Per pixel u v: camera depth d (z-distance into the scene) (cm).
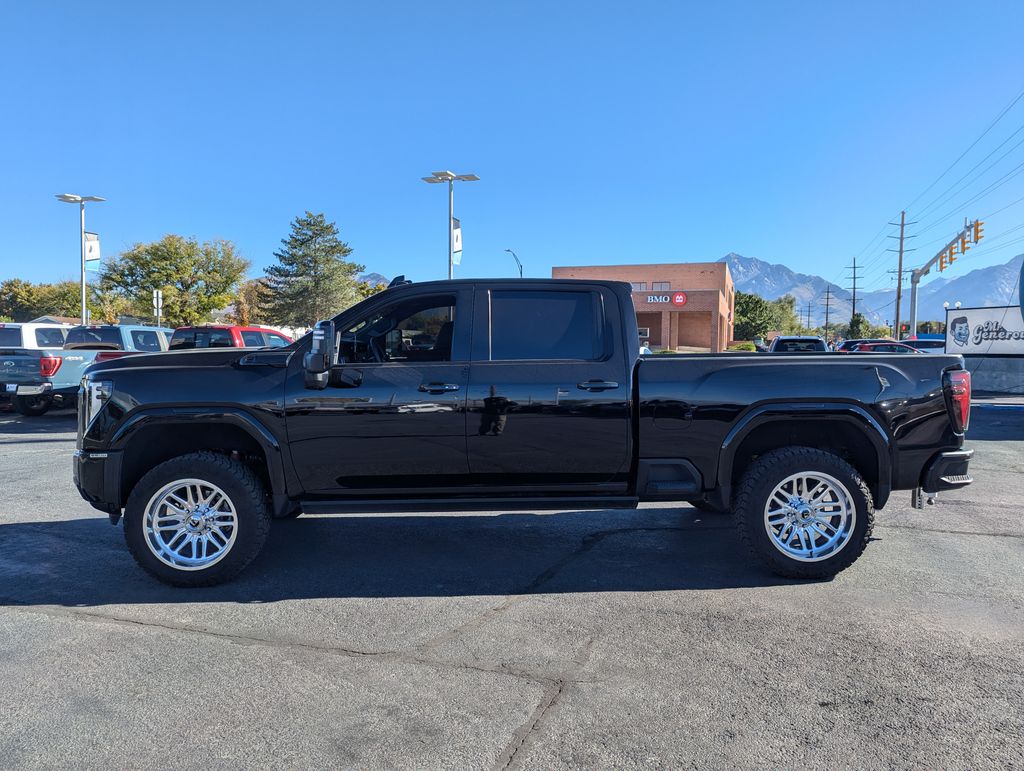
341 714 309
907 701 316
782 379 472
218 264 6550
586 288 490
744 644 377
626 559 530
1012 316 2258
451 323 503
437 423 470
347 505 482
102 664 358
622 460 480
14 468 919
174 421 468
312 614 425
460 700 320
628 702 317
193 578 468
